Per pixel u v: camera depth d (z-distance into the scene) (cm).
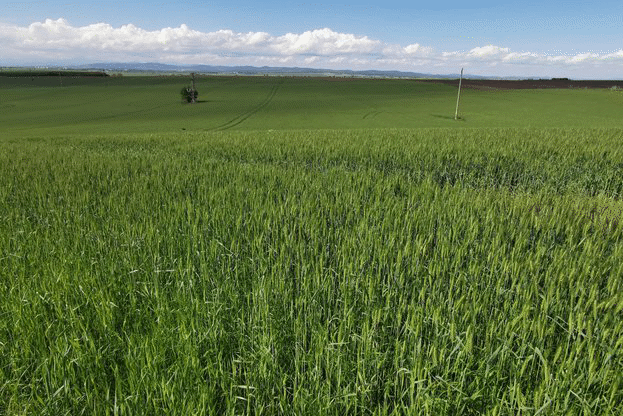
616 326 268
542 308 305
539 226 525
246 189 729
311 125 5456
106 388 235
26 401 230
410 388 230
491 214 545
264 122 5834
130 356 247
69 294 330
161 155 1326
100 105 8619
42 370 243
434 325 286
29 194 731
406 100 8781
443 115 6431
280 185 788
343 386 244
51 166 1059
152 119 6462
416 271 378
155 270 372
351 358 262
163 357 251
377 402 242
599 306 299
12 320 301
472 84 12231
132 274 370
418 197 708
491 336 268
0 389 235
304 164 1187
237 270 377
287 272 384
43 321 300
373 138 1800
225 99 9388
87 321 295
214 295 329
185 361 245
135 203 641
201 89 11825
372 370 251
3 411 230
